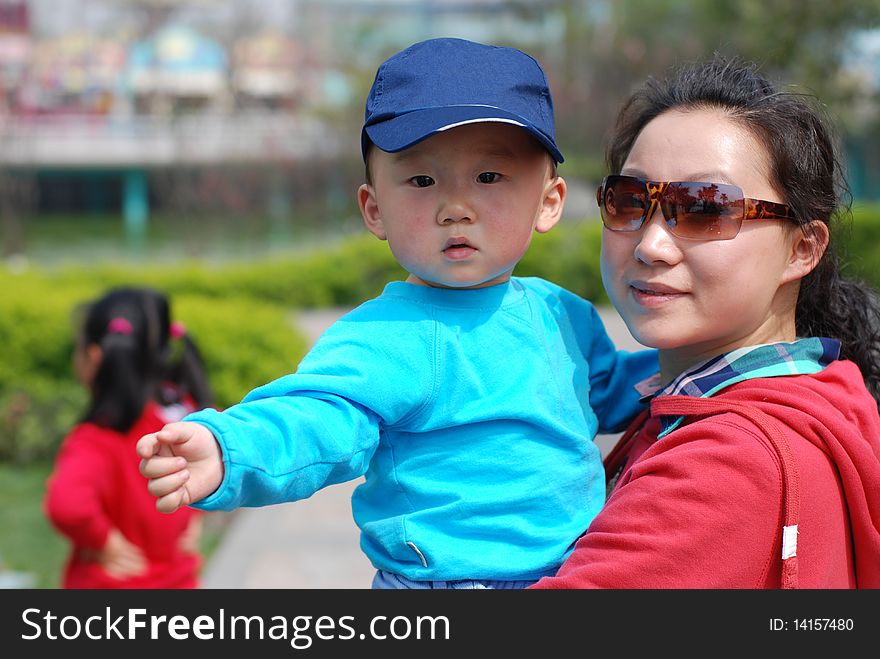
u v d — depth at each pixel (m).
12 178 30.28
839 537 1.54
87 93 40.47
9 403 8.47
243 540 6.07
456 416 1.66
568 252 15.02
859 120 15.52
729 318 1.63
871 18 12.05
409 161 1.65
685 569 1.46
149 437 1.29
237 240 30.44
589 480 1.73
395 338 1.65
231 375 8.52
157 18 33.44
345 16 33.94
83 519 3.32
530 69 1.75
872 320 1.92
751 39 12.43
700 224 1.60
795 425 1.53
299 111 31.12
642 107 1.82
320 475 1.49
